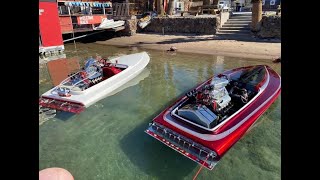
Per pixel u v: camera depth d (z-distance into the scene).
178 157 5.41
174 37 19.14
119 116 7.26
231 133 4.91
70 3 18.50
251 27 16.25
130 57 11.05
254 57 12.52
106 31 21.23
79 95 7.29
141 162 5.29
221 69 11.22
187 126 5.07
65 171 4.23
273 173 4.85
